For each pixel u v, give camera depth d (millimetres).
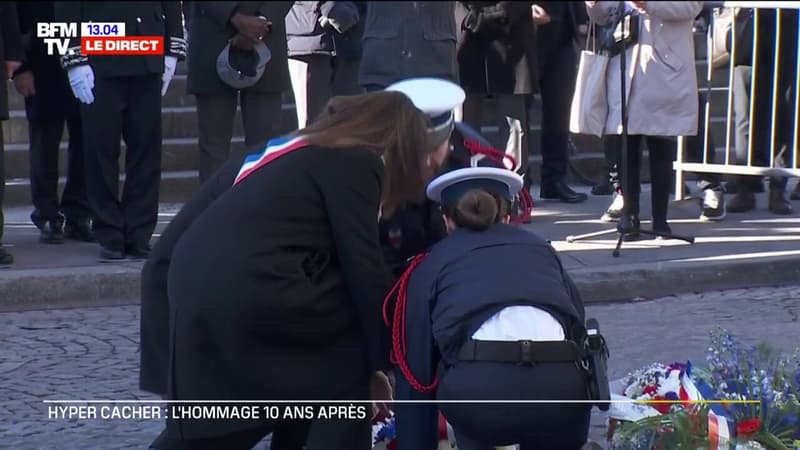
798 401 4246
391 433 4426
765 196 9727
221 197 3721
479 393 3814
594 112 7785
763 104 8703
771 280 7402
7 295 6965
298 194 3650
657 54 7594
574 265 7332
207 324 3619
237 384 3652
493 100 10484
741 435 4148
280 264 3611
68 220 8094
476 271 3930
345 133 3729
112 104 7227
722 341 4605
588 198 9781
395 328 3947
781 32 8508
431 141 3986
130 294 7172
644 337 6328
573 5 9312
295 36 9008
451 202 4082
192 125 10609
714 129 10945
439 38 7605
